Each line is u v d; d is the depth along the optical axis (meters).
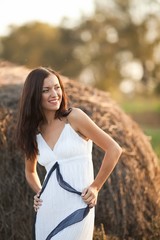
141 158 8.01
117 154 5.29
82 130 5.32
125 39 66.31
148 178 7.96
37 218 5.48
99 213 7.42
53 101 5.36
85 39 67.94
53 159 5.39
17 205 7.12
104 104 8.35
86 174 5.38
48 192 5.39
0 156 7.17
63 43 67.94
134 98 65.38
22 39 68.88
